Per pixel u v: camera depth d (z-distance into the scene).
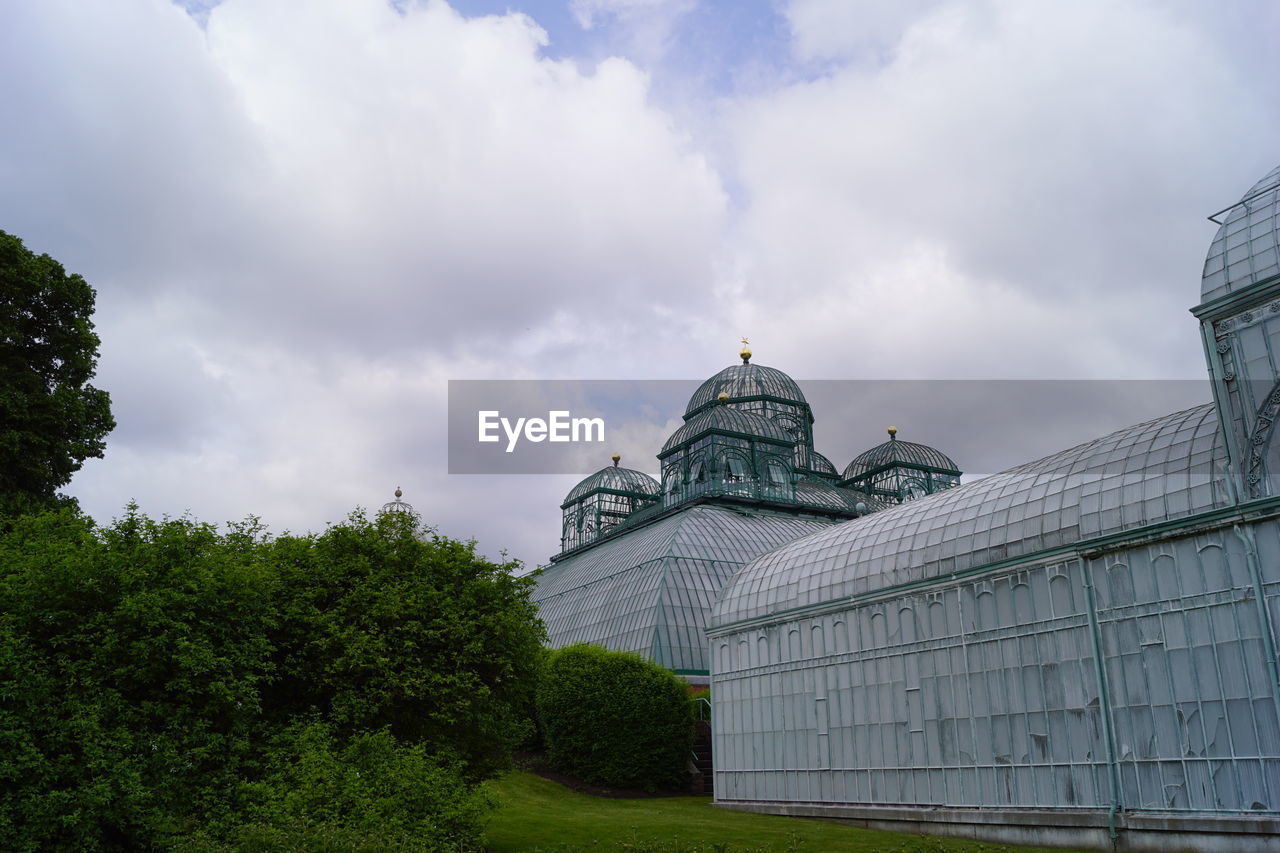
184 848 19.11
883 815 31.23
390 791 22.16
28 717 19.30
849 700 33.44
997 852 24.88
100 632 21.53
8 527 30.50
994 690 28.30
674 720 46.53
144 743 21.02
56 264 35.78
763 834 29.53
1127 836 24.05
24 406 32.91
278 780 22.00
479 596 28.56
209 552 24.27
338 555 27.95
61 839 18.78
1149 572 24.61
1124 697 24.67
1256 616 22.14
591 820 32.94
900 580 32.19
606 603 59.88
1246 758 21.89
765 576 39.28
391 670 25.80
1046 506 28.09
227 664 22.28
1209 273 24.19
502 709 28.83
